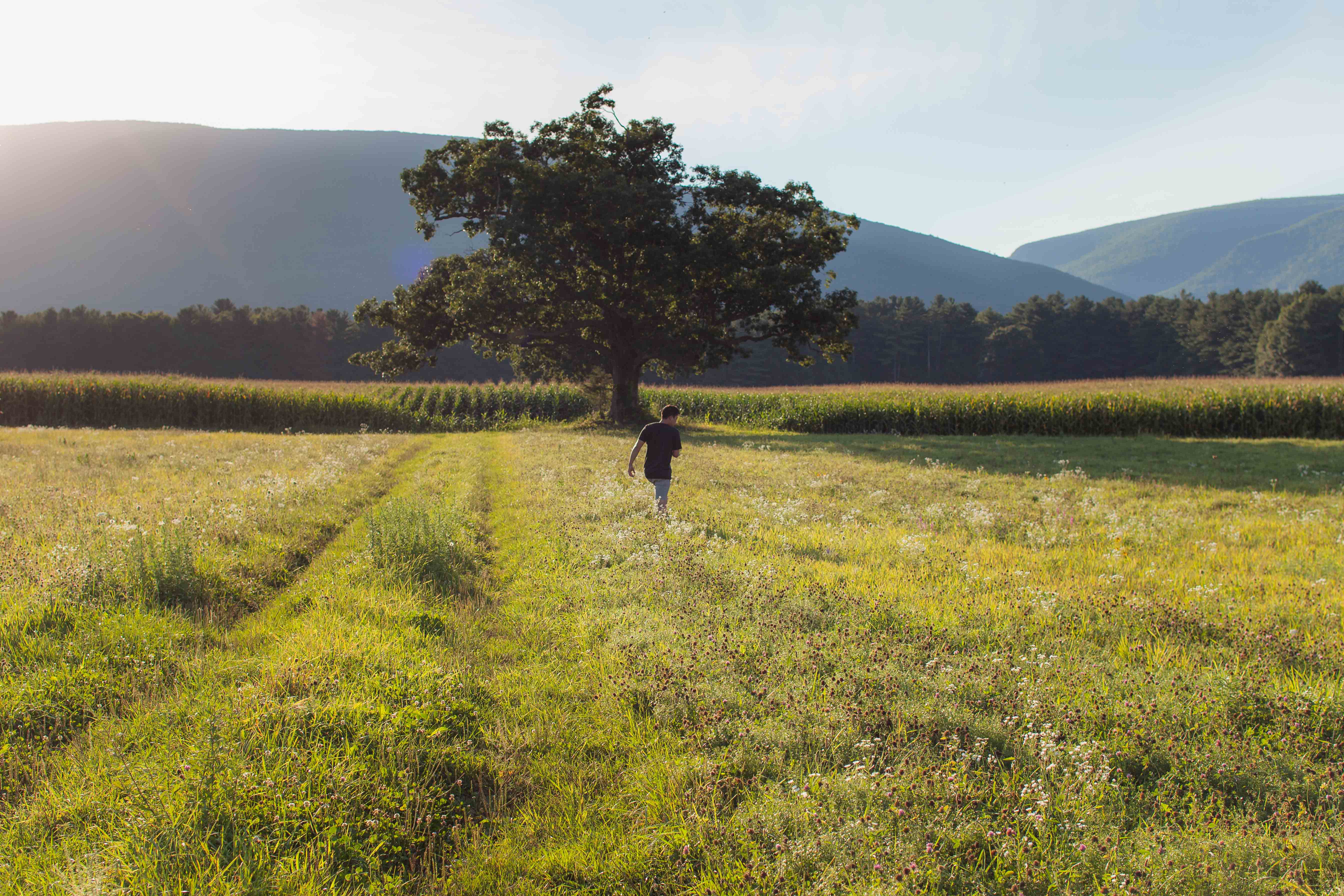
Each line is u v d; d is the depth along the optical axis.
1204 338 103.19
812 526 10.01
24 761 3.67
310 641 5.05
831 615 5.85
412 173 31.77
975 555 8.38
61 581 5.82
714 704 4.24
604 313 33.09
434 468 16.91
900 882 2.75
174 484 11.83
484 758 3.82
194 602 6.00
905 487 14.17
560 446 22.11
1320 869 2.84
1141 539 9.24
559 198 29.17
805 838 3.02
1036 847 3.00
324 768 3.52
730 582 6.70
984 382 108.94
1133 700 4.26
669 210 31.05
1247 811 3.32
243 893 2.74
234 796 3.28
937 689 4.39
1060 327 105.81
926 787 3.38
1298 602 6.39
